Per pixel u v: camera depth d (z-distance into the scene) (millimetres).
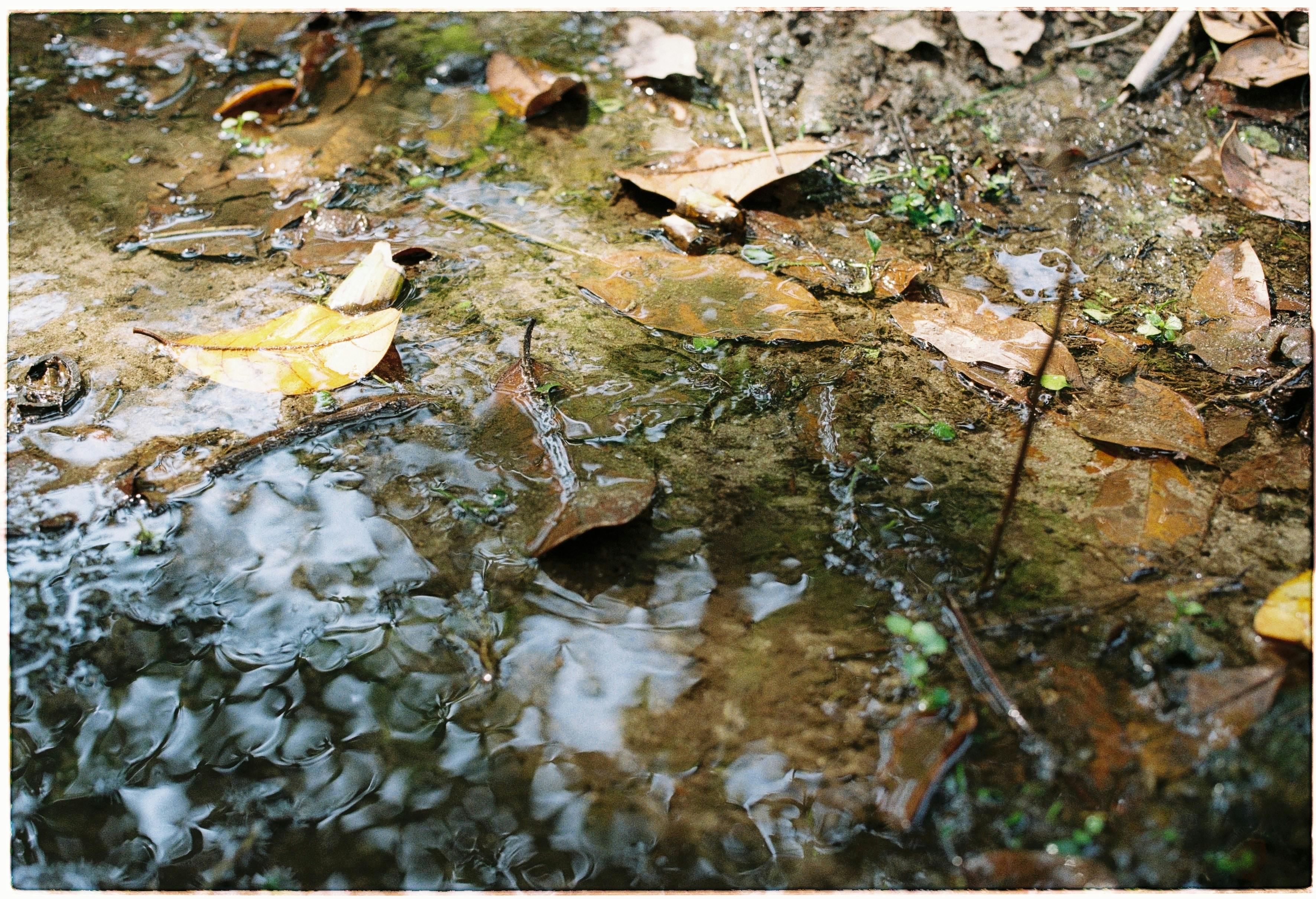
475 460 1962
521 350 2188
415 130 3018
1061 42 3297
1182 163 2854
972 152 2908
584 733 1572
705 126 3027
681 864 1422
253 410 2086
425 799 1503
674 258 2465
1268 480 1917
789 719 1578
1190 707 1551
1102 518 1849
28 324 2299
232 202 2725
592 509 1815
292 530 1856
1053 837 1425
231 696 1632
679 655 1664
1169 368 2197
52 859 1452
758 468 1961
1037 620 1683
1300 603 1642
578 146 2961
